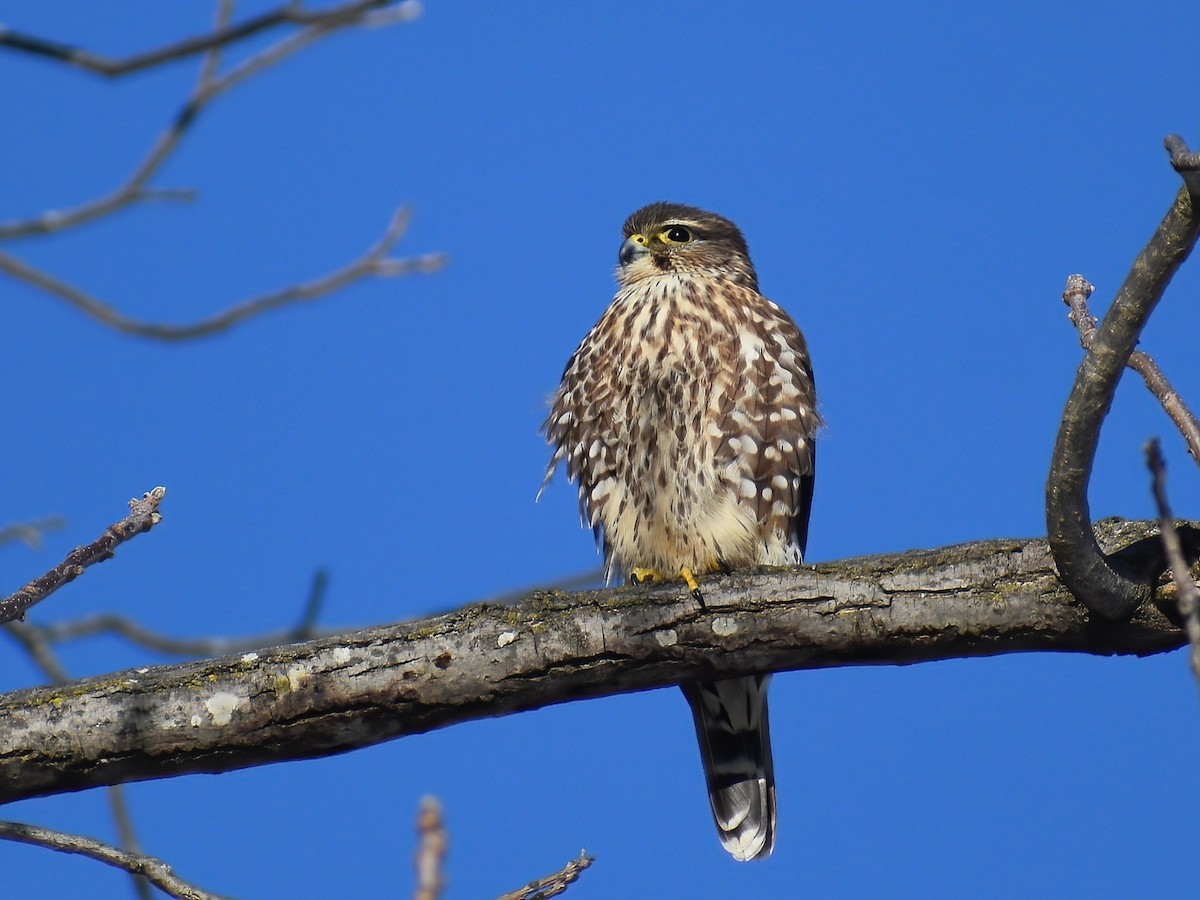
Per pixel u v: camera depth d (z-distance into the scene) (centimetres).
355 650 895
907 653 900
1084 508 805
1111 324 745
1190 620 539
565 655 901
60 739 870
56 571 863
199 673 890
